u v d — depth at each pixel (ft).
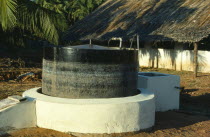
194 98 32.71
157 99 24.04
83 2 117.60
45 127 17.25
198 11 59.16
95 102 16.62
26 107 17.13
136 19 69.82
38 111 17.43
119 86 18.16
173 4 69.05
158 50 65.26
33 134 16.46
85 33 77.10
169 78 24.71
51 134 16.39
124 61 18.25
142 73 26.35
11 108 16.58
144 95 18.86
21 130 16.96
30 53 82.79
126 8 80.94
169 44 63.16
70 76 17.79
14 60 58.08
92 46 21.48
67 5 116.26
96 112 16.28
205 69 55.42
